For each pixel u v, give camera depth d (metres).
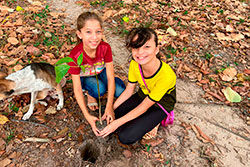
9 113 2.52
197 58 3.39
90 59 2.23
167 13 4.35
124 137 2.15
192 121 2.59
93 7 4.52
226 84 3.01
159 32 3.83
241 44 3.66
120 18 4.25
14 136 2.33
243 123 2.58
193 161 2.22
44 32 3.63
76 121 2.53
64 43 3.48
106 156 2.23
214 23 4.11
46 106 2.65
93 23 1.86
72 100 2.74
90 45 1.99
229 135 2.45
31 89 2.25
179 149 2.32
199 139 2.41
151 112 2.18
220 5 4.64
